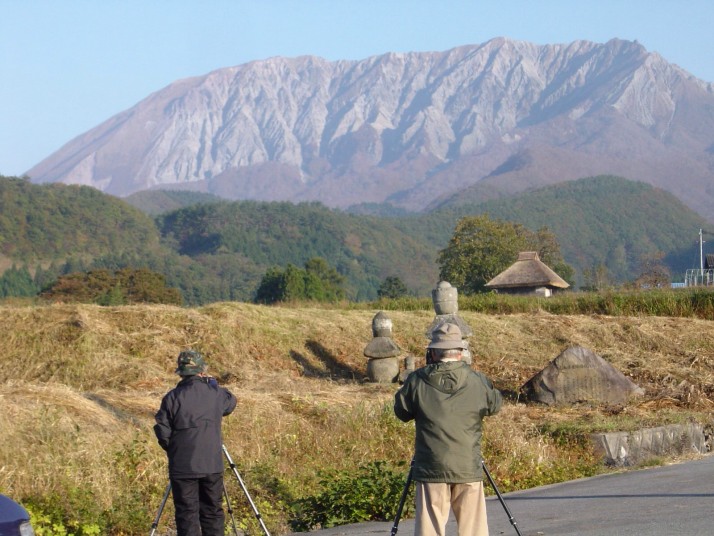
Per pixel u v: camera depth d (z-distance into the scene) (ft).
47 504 34.47
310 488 41.04
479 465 23.38
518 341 91.66
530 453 47.75
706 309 111.45
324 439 47.57
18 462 36.91
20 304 91.15
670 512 31.24
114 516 35.09
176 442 27.78
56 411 43.27
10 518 21.09
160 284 309.83
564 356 67.15
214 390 28.45
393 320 94.68
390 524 36.27
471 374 23.59
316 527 37.14
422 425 23.32
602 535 27.66
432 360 23.89
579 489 40.47
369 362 74.18
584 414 61.16
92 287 297.74
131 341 75.87
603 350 89.45
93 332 74.84
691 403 67.00
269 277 378.32
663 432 52.54
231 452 43.45
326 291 387.55
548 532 29.58
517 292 273.54
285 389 64.49
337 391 64.54
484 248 337.52
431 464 23.11
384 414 51.06
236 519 36.19
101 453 39.11
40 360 71.20
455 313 68.64
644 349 91.09
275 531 36.42
